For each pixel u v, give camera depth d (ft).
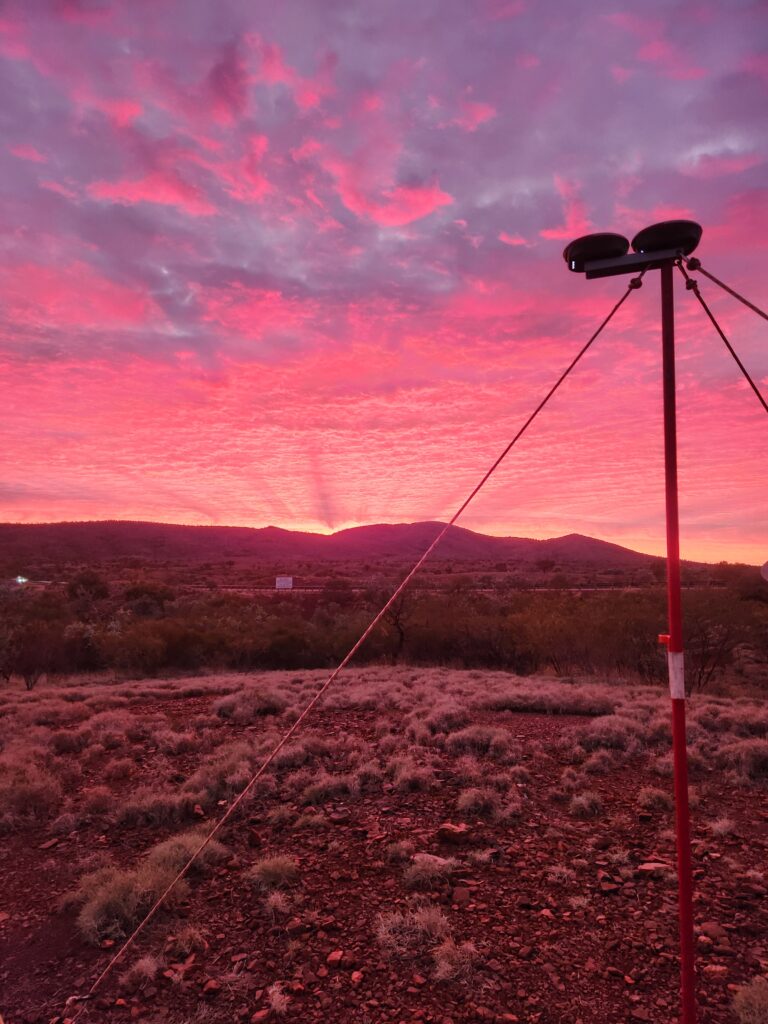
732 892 18.42
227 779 29.01
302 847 22.66
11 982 15.39
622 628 65.41
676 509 10.73
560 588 216.13
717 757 31.24
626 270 11.25
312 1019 13.57
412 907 18.08
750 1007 13.10
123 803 26.86
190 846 21.52
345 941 16.57
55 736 37.78
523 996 14.08
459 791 27.99
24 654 78.28
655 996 13.91
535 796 27.22
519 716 42.29
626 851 21.30
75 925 17.90
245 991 14.62
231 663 87.35
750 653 77.30
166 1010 14.02
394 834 23.50
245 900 18.90
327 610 140.46
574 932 16.60
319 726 41.22
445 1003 13.94
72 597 174.91
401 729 39.73
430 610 85.20
